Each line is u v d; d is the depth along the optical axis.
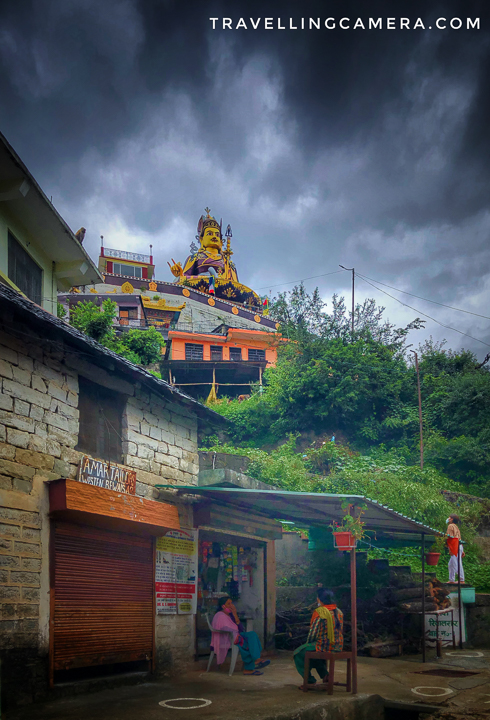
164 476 9.53
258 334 35.03
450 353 32.03
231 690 7.88
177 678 8.73
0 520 6.31
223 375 33.19
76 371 7.93
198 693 7.60
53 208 11.35
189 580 9.67
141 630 8.44
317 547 14.62
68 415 7.65
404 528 11.20
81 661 7.26
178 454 10.02
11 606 6.32
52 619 6.84
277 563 15.21
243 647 9.25
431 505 17.92
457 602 12.98
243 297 49.25
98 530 7.80
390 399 26.27
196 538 10.00
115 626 7.93
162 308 38.72
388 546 14.10
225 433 25.48
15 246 11.54
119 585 8.12
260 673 9.22
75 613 7.25
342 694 7.71
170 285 40.28
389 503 17.64
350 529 8.26
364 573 14.02
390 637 12.37
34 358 7.18
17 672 6.32
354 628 8.05
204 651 9.92
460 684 8.77
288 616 12.91
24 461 6.77
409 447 25.12
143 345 23.72
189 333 34.00
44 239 12.41
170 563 9.27
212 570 10.77
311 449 21.42
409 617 12.87
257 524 11.60
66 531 7.27
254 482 10.05
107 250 44.41
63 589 7.12
